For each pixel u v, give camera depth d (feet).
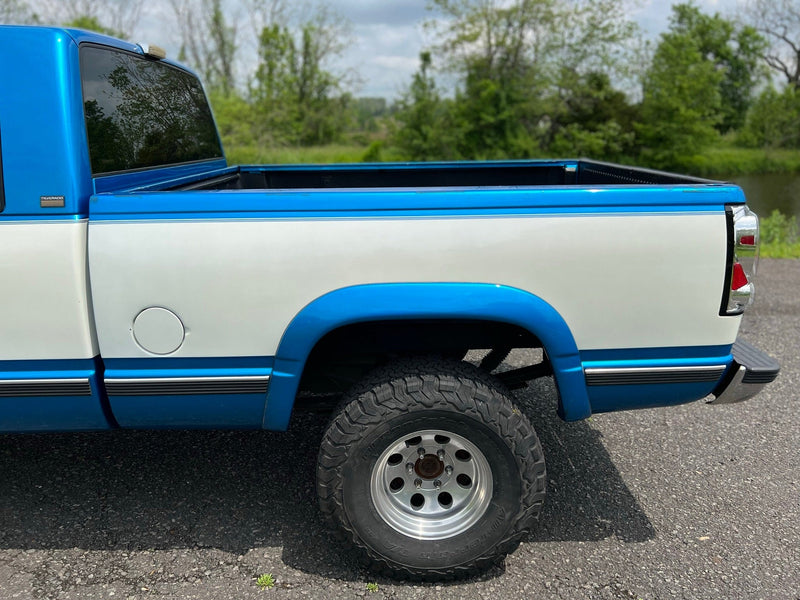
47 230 7.10
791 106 141.18
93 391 7.57
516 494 7.70
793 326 18.39
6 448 11.44
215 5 95.45
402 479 8.09
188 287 7.21
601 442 11.91
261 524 9.38
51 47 6.98
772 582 8.22
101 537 9.07
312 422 12.44
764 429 12.38
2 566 8.46
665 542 9.04
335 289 7.26
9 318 7.29
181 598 7.90
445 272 7.24
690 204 7.29
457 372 7.64
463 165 13.87
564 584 8.18
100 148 7.84
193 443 11.67
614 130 103.19
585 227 7.23
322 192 7.16
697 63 114.73
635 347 7.59
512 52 91.40
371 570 8.32
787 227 41.57
